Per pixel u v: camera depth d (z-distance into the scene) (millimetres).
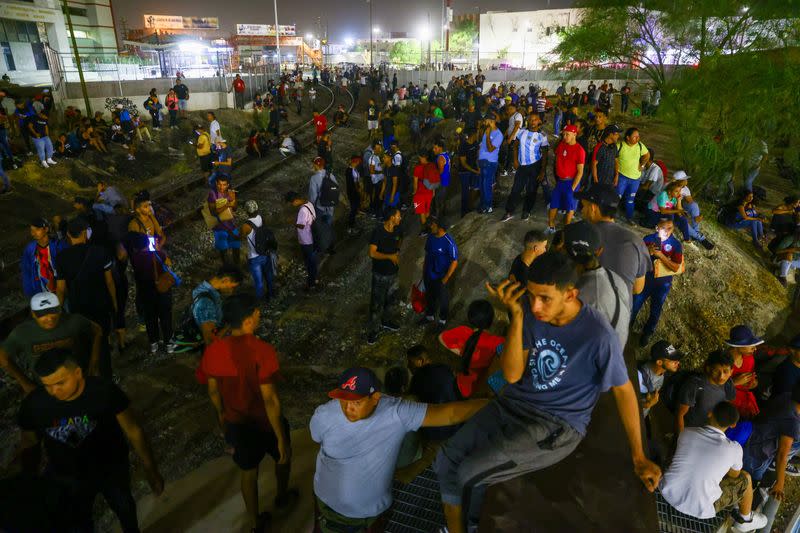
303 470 5352
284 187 16297
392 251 7562
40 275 6395
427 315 8227
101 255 5809
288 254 11406
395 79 34344
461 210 11094
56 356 3111
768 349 7277
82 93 21578
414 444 3340
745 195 10797
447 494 2371
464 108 23453
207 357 3709
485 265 8727
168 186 15570
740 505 4469
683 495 3885
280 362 7582
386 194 12180
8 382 6750
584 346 2002
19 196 12992
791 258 9383
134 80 23453
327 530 3084
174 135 20078
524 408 2193
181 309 8938
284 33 77938
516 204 9984
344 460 2812
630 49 12906
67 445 3309
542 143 9164
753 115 10359
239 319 3582
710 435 3945
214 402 3918
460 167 10953
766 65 10234
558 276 1867
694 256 8859
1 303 8609
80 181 14914
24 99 15039
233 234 9547
